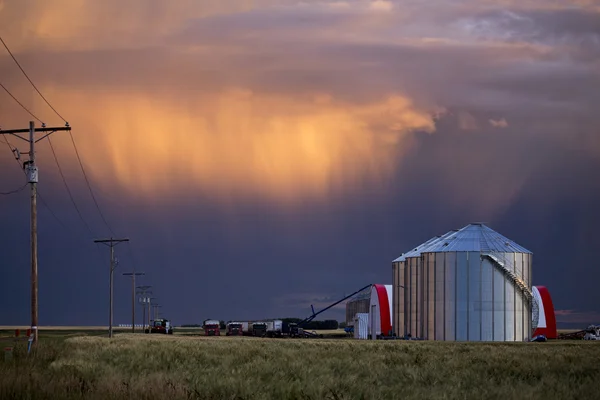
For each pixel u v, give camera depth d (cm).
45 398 2486
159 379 2970
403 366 4359
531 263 13025
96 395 2516
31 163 6100
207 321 18838
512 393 2877
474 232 13312
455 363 4675
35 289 5988
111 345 7469
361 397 2773
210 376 3391
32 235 6038
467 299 12794
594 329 16125
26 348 5338
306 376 3481
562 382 3359
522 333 12731
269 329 18412
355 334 17338
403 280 16138
